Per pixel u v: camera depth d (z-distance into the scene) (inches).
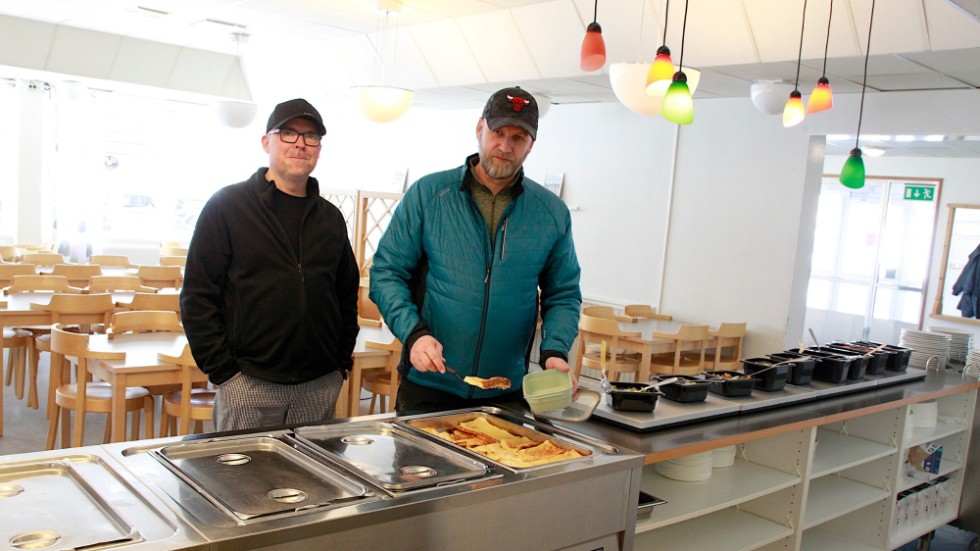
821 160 239.6
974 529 170.7
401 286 95.7
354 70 348.5
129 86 405.7
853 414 121.1
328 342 101.1
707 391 110.7
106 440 165.5
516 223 96.2
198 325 93.5
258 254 94.8
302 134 95.0
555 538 75.2
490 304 95.7
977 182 332.8
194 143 470.9
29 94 400.5
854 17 173.5
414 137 395.2
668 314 272.5
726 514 119.1
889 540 142.3
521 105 87.0
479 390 98.7
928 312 349.7
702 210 262.2
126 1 297.3
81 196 423.5
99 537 52.0
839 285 378.6
